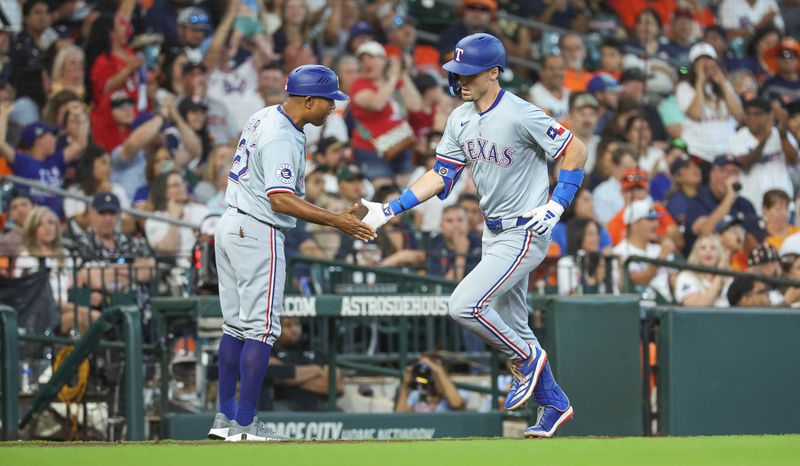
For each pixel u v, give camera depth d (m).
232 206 17.41
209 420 26.45
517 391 17.20
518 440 14.61
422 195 17.17
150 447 13.48
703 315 26.45
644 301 32.34
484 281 16.64
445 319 32.62
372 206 17.08
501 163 16.53
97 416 28.02
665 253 38.94
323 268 33.38
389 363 33.28
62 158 35.47
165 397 27.09
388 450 13.12
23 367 29.28
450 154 17.19
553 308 25.72
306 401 29.30
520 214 16.72
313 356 29.86
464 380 32.72
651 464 12.00
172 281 31.55
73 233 34.09
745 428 26.50
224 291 17.70
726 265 39.78
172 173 35.97
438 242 35.62
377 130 38.69
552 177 38.62
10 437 24.67
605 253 36.41
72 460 12.02
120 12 36.84
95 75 36.12
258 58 38.44
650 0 44.72
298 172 17.23
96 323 25.84
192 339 30.19
